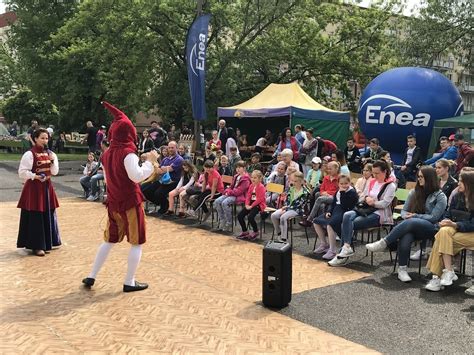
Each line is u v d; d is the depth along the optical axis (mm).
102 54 22859
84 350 4207
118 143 5641
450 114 14703
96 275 5984
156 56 23156
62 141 31969
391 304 5461
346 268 6934
